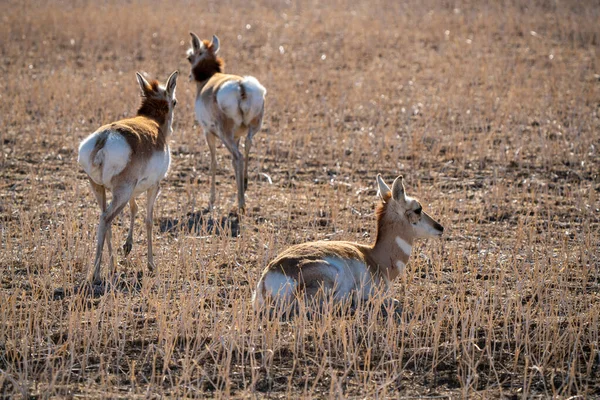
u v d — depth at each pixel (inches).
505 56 1499.8
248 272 553.9
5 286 546.6
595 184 832.3
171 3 2027.6
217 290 524.7
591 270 588.4
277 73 1363.2
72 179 824.9
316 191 810.8
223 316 487.5
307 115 1087.0
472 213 740.0
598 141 973.8
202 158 933.2
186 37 1630.2
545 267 589.0
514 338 476.7
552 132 1020.5
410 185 829.8
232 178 872.3
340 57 1512.1
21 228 644.1
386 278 529.7
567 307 515.2
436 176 868.0
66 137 983.6
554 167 893.2
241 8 2022.6
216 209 753.6
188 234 674.2
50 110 1077.8
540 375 436.1
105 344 454.0
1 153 911.0
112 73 1346.0
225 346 438.0
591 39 1593.3
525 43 1606.8
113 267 565.0
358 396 406.0
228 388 395.9
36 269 578.6
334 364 439.5
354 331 466.6
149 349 444.5
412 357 443.8
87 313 471.2
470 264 592.1
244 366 438.9
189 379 407.5
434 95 1217.4
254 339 458.3
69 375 411.5
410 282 553.9
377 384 422.0
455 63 1439.5
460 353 454.3
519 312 498.3
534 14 1838.1
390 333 459.5
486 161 918.4
